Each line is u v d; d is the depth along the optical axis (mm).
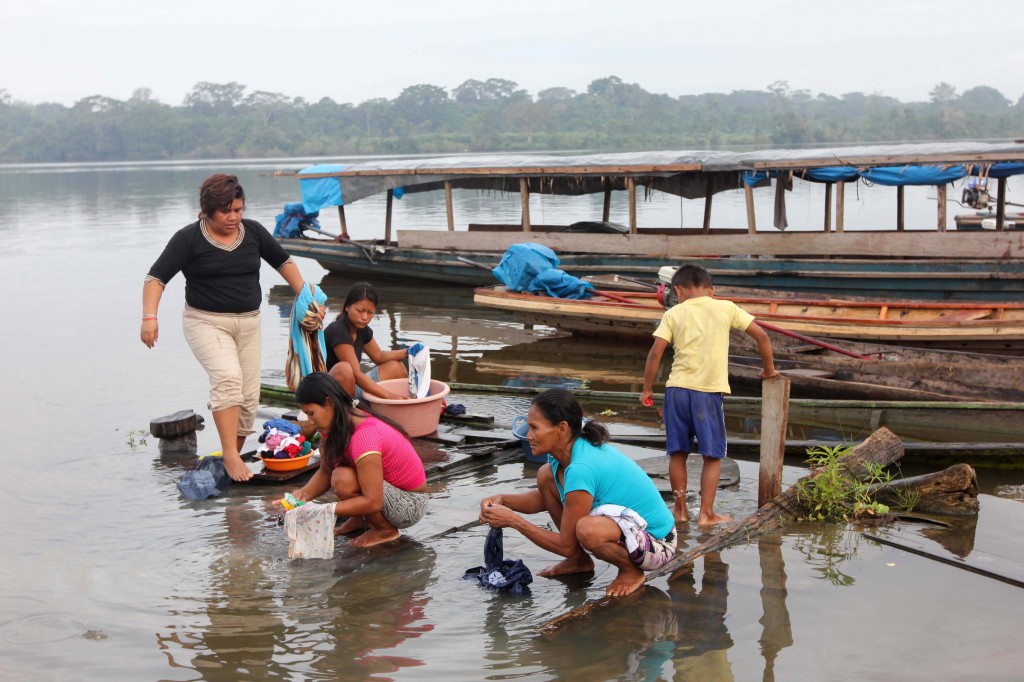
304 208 18312
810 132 130250
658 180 16031
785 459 7355
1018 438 7527
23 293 16391
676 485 6008
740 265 13711
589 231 16422
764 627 4570
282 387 8930
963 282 12344
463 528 5875
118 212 33719
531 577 5113
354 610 4793
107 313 14477
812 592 4938
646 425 8273
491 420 7941
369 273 18641
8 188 52656
